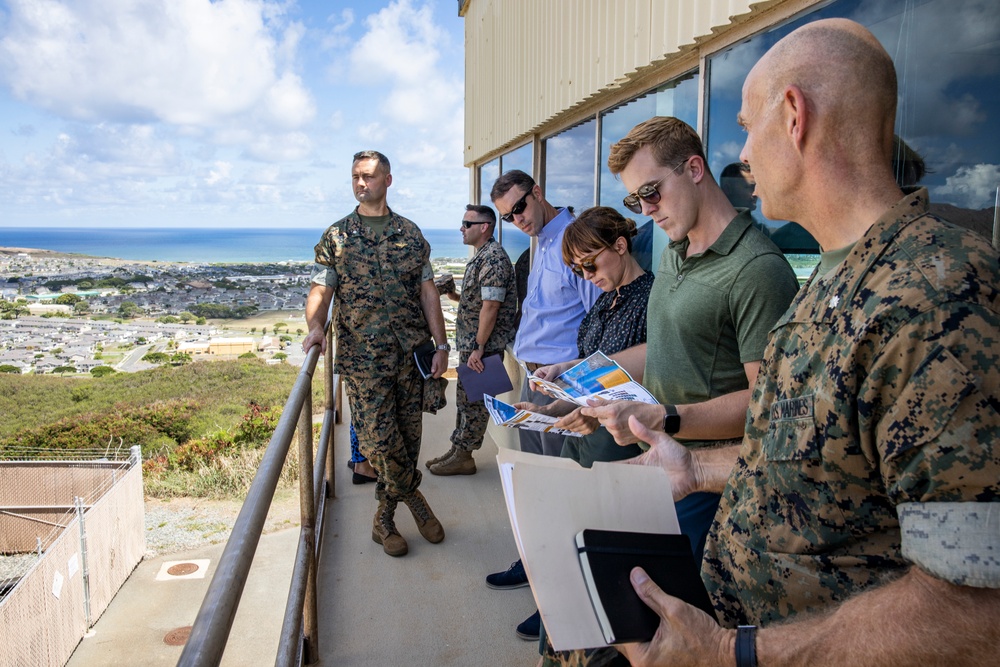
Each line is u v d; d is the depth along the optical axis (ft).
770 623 3.09
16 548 52.60
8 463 52.19
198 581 42.68
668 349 5.41
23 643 32.19
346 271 9.32
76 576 36.96
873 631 2.47
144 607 40.16
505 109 18.19
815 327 2.84
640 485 3.46
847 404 2.62
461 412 12.55
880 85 2.81
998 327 2.29
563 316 9.48
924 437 2.32
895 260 2.56
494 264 11.47
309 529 7.23
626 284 7.32
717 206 5.17
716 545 3.52
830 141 2.86
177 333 217.56
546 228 9.78
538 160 15.93
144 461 61.21
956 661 2.31
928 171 5.30
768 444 3.05
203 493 54.44
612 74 10.69
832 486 2.77
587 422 5.69
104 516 40.34
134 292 335.26
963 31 4.91
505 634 7.82
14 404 100.12
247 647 26.53
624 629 2.92
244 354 146.20
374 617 8.16
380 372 9.34
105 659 35.65
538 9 14.80
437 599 8.56
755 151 3.18
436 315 9.92
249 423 60.39
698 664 2.86
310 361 7.72
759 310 4.76
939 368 2.30
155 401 87.51
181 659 2.48
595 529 3.11
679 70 9.11
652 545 3.15
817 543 2.88
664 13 8.89
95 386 108.17
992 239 4.73
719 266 4.99
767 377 3.22
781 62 2.99
